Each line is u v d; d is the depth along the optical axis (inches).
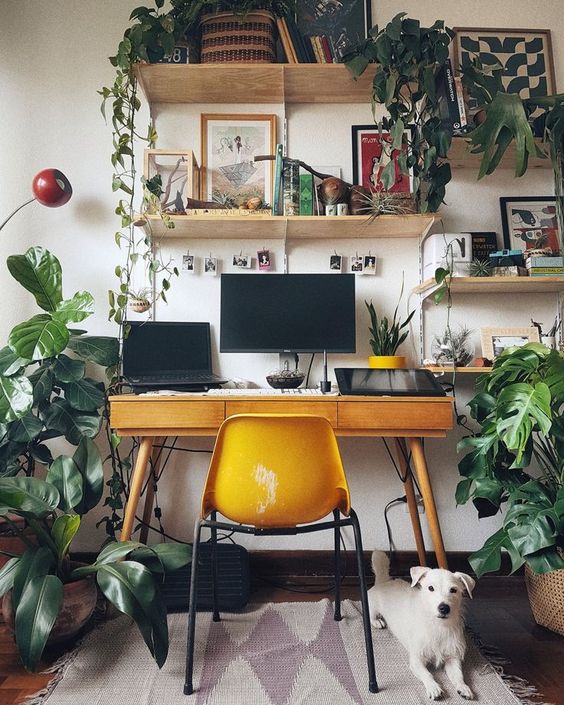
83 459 76.1
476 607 81.5
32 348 71.0
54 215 97.4
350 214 91.7
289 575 93.7
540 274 88.0
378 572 76.5
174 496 95.7
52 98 98.1
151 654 60.3
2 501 62.1
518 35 100.3
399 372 84.4
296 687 59.0
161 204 90.3
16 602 58.6
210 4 92.0
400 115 86.9
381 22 99.1
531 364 71.7
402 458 91.4
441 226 99.1
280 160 90.8
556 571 71.4
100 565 64.1
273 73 90.5
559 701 56.9
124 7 99.2
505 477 75.2
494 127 81.0
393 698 57.1
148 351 92.9
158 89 95.0
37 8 98.9
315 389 88.1
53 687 59.0
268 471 58.5
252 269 98.7
